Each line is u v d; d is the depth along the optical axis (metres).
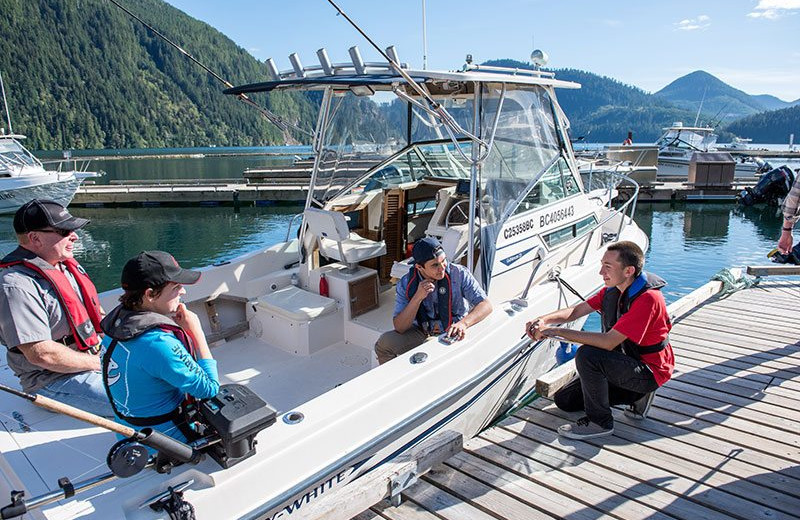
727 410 3.47
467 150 4.77
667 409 3.50
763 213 17.67
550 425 3.31
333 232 3.78
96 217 18.41
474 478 2.82
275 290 4.09
